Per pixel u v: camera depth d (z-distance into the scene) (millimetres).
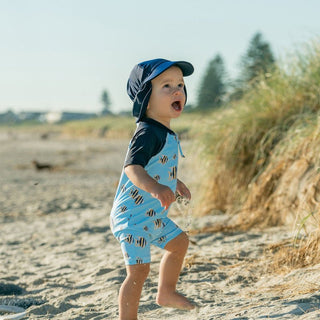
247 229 5645
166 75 3020
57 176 15492
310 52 6844
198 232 5801
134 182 2793
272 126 6754
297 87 6781
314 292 3182
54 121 95250
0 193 11648
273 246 4625
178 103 3061
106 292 4027
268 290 3516
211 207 6988
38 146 34969
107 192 11641
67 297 3984
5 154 26391
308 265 3898
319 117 5477
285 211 5508
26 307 3875
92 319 3395
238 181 6848
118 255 5266
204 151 7312
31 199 10648
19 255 5742
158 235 3047
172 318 3227
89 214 8578
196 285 3918
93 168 18000
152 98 3043
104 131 43031
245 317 2969
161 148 2963
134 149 2875
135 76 3115
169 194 2719
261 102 7062
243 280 3932
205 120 7699
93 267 4898
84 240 6367
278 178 5898
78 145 34562
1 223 8094
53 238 6629
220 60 42031
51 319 3506
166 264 3068
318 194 4957
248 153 6867
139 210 2947
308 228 4805
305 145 5535
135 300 2861
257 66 7773
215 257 4617
